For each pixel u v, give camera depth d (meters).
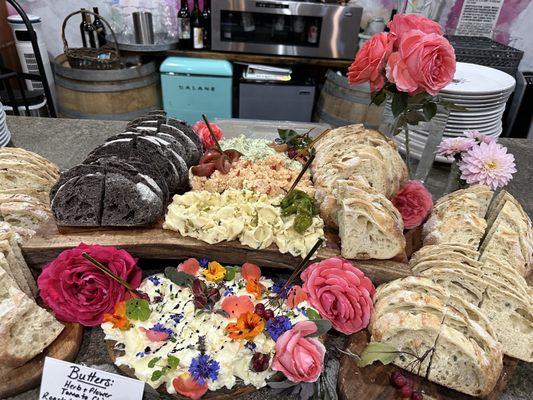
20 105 2.02
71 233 0.82
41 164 0.99
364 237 0.78
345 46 2.21
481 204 0.92
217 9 2.10
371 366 0.70
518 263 0.82
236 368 0.67
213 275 0.78
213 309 0.74
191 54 2.21
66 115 2.09
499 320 0.74
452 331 0.67
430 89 0.78
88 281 0.71
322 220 0.86
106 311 0.72
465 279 0.75
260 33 2.19
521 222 0.88
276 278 0.86
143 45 2.15
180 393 0.64
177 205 0.84
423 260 0.81
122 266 0.72
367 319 0.72
